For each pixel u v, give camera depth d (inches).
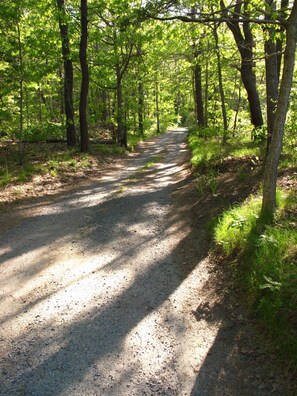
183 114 2554.1
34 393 123.3
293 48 199.3
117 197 381.4
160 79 1109.1
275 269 165.8
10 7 450.3
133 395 123.6
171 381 130.4
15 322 163.2
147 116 1786.4
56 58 593.3
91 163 589.6
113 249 246.2
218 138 754.8
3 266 217.6
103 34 707.4
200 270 212.2
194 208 324.8
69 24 637.3
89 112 920.3
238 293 179.6
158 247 250.2
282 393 121.6
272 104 342.6
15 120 583.5
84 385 127.3
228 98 1108.5
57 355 142.2
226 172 397.7
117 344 148.9
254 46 474.6
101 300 182.1
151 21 310.5
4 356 141.5
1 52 485.1
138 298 184.7
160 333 156.8
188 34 456.1
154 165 615.8
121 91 908.0
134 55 768.9
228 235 224.7
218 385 128.4
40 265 219.6
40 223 297.1
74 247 248.2
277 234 192.7
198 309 174.4
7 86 516.7
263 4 221.0
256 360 137.4
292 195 253.3
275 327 144.3
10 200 361.1
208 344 149.6
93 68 732.0
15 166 496.4
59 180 458.0
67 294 187.0
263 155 402.3
